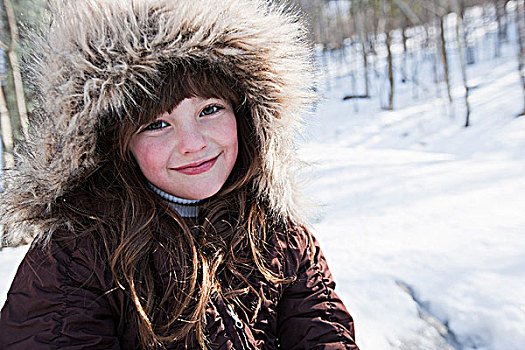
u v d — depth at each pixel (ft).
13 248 7.45
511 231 7.69
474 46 35.12
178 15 2.68
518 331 5.16
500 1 34.83
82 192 2.95
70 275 2.64
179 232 2.95
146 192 2.91
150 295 2.73
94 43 2.61
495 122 21.24
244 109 3.32
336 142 23.68
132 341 2.77
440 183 11.15
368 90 32.22
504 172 11.60
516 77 26.45
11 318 2.56
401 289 6.33
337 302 3.43
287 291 3.33
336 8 41.14
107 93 2.61
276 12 3.25
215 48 2.79
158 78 2.64
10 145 9.26
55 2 2.82
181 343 2.75
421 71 34.32
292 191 3.63
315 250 3.58
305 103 3.44
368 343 5.28
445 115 24.18
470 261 6.81
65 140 2.67
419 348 5.20
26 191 2.79
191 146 2.71
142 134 2.75
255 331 3.04
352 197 10.68
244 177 3.33
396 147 21.68
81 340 2.56
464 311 5.67
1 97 9.58
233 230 3.20
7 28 9.89
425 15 35.73
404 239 7.86
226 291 3.00
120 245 2.72
